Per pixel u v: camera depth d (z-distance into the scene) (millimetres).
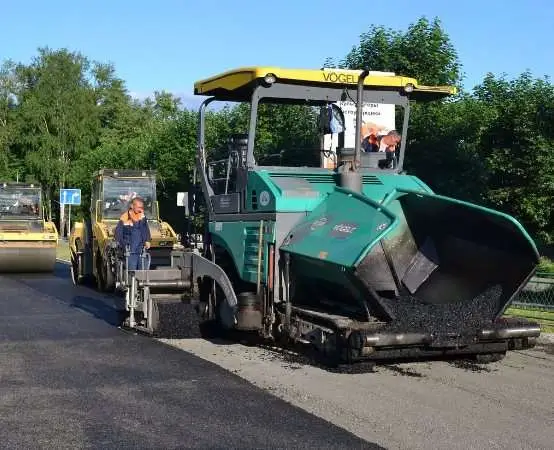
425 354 7848
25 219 23500
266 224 8430
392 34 16766
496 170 15664
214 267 9352
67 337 10078
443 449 5504
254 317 8484
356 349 7391
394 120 9352
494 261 7930
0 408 6539
